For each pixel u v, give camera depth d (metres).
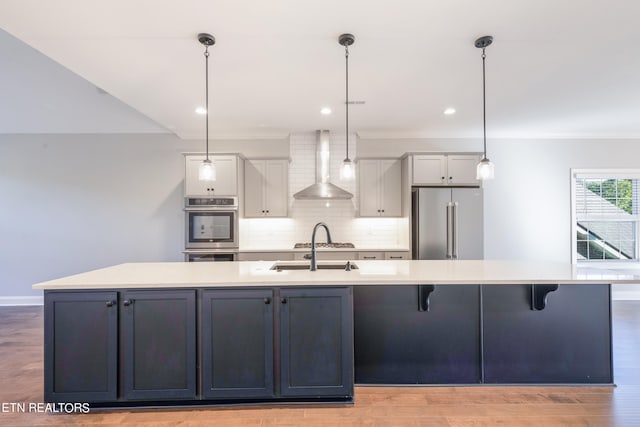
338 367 1.94
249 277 2.03
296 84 2.90
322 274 2.11
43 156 4.44
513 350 2.26
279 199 4.45
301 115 3.80
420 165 4.20
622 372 2.39
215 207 4.09
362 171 4.46
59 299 1.88
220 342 1.93
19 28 2.02
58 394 1.86
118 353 1.89
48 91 4.13
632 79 2.84
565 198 4.70
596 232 4.77
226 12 1.88
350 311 1.95
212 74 2.69
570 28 2.05
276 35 2.12
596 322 2.28
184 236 4.45
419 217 4.04
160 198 4.53
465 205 4.07
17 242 4.41
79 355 1.88
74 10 1.84
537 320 2.27
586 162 4.68
